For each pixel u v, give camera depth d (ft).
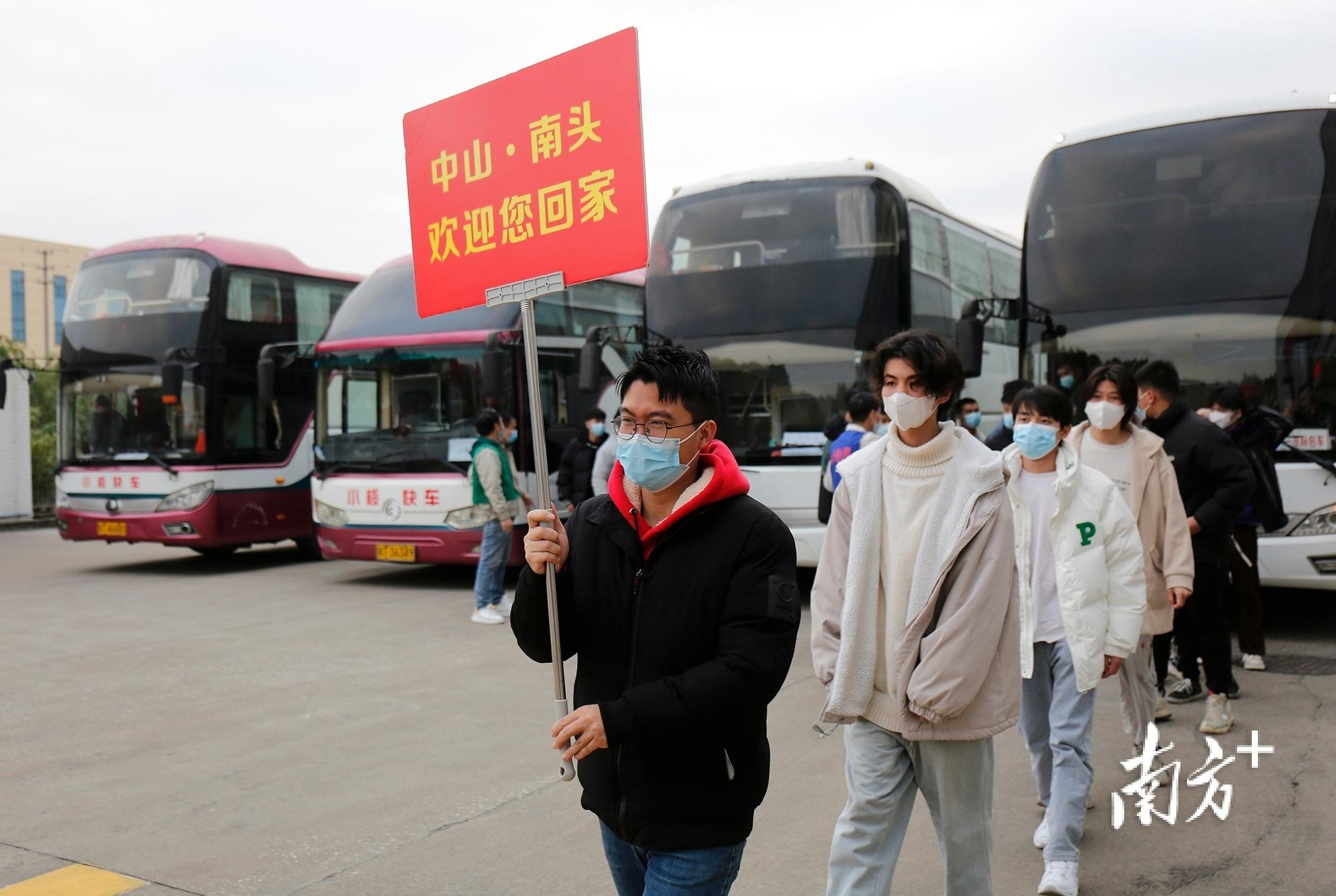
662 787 7.00
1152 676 15.20
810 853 13.32
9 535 60.80
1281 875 12.26
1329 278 24.63
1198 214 25.89
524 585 7.57
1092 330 26.68
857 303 30.17
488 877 12.69
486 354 33.94
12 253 200.44
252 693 21.81
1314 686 20.54
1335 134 25.17
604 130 7.99
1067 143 27.89
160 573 42.22
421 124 8.98
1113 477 15.58
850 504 10.10
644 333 33.88
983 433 38.52
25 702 21.25
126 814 14.89
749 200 31.86
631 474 7.22
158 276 42.24
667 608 7.12
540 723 19.31
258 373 39.34
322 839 13.88
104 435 42.27
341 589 37.09
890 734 9.66
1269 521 21.54
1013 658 9.50
